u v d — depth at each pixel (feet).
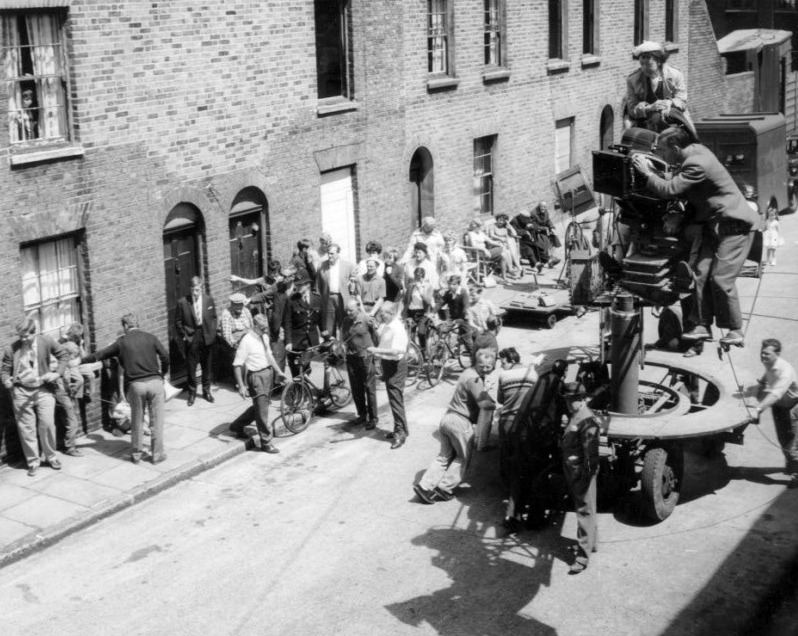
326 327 55.16
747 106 114.21
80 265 47.06
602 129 95.09
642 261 33.68
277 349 49.52
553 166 86.12
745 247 31.96
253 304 52.75
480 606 33.17
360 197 63.98
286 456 45.75
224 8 52.44
